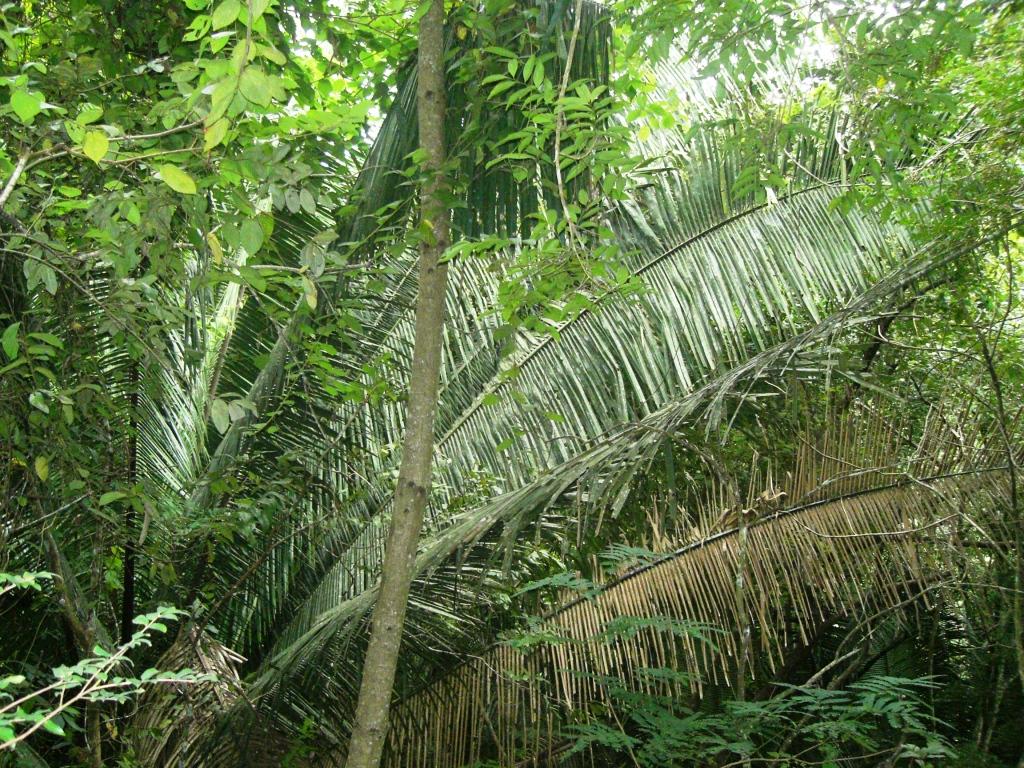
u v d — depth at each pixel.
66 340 4.03
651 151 5.71
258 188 3.16
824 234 5.39
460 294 5.68
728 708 4.05
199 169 3.23
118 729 4.54
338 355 5.34
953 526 4.28
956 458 4.44
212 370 5.82
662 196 5.52
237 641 5.46
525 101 3.81
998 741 4.21
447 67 4.31
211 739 4.52
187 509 4.85
